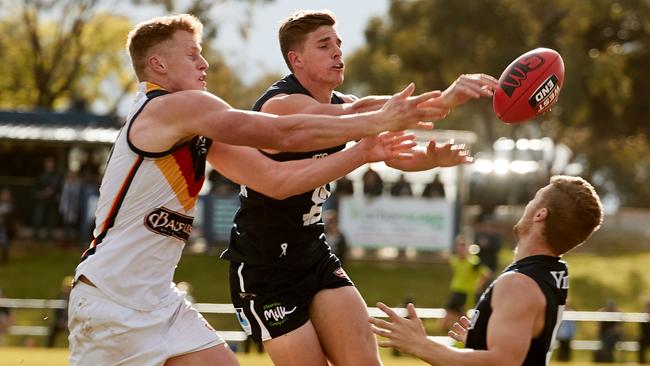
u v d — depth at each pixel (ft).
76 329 60.39
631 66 588.09
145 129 58.18
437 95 56.44
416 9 567.18
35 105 515.09
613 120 589.32
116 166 59.11
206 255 339.16
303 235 69.15
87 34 517.14
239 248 70.23
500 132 642.63
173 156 58.75
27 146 358.43
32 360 123.13
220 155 61.87
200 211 344.28
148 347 59.47
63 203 341.00
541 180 424.46
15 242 343.67
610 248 461.78
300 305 69.10
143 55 60.23
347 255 348.59
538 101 60.75
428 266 343.87
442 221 344.69
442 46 533.96
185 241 61.21
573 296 347.36
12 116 371.56
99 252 59.52
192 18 61.31
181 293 62.34
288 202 67.82
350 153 60.29
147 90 59.88
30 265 326.24
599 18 533.14
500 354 54.19
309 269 69.56
